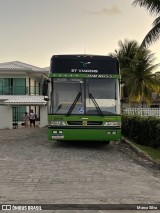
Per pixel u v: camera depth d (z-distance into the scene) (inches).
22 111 1763.0
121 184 375.6
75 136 645.3
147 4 994.7
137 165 504.7
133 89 2127.2
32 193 332.5
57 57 659.4
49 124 649.0
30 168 466.0
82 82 651.5
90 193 334.3
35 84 2066.9
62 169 460.4
